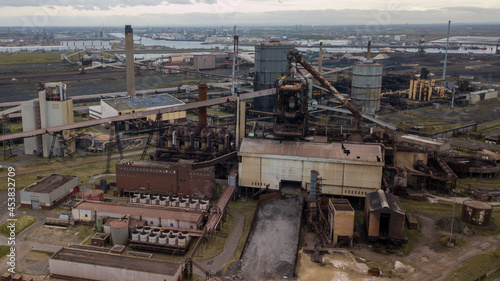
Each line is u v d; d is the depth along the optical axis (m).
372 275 69.69
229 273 69.19
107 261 66.75
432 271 71.31
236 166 115.44
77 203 90.50
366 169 95.94
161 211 87.25
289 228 87.19
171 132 121.12
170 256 75.88
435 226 89.44
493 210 98.25
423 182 112.69
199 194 100.81
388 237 79.19
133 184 103.81
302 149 101.75
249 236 83.25
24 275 67.69
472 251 78.69
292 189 101.81
